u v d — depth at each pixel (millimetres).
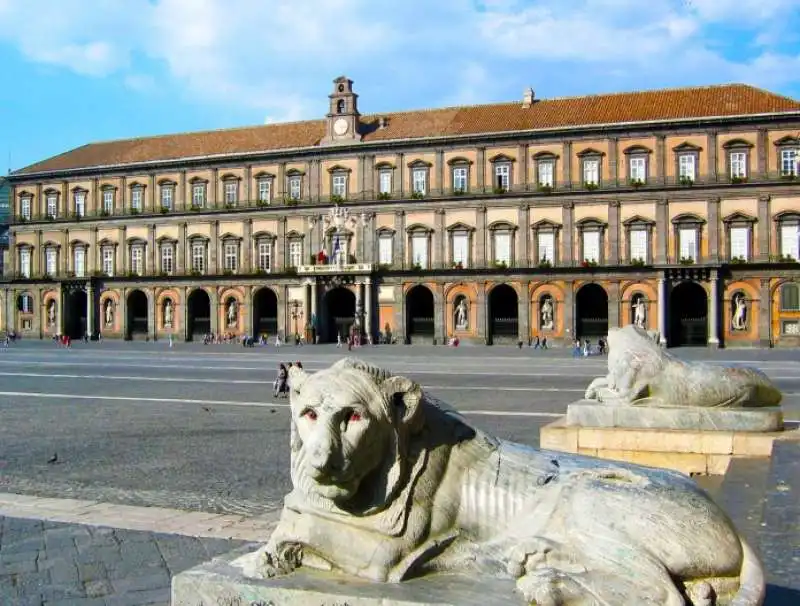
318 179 95062
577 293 85750
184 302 100875
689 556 4738
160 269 102750
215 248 99688
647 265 83000
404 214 91812
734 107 82500
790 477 9570
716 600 4727
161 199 103000
